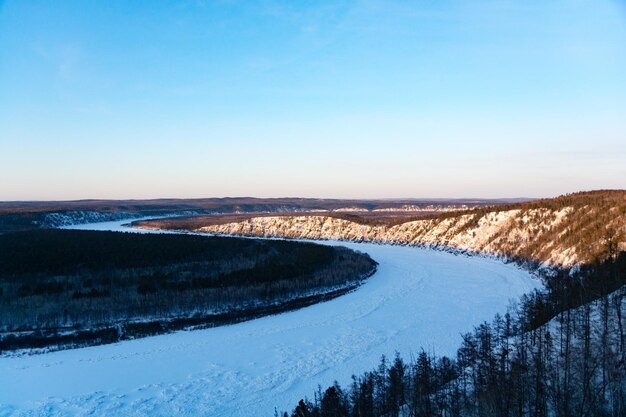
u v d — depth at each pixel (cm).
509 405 3638
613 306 5100
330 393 4428
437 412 3791
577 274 8469
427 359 5019
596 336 4556
